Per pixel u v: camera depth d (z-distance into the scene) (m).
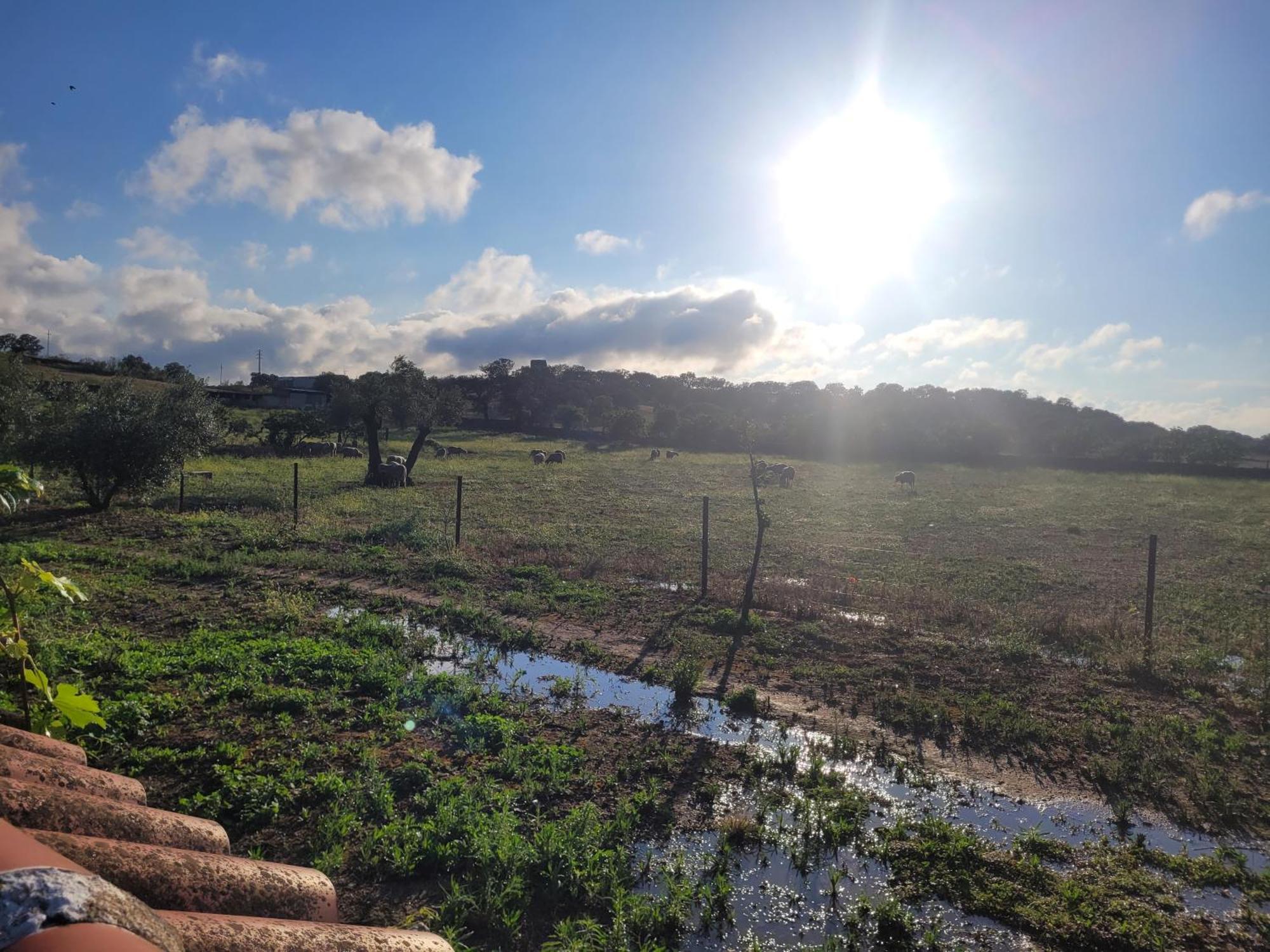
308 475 32.09
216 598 11.76
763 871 5.26
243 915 1.60
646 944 4.32
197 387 22.94
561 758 6.70
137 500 21.66
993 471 54.28
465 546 17.08
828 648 10.73
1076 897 4.99
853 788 6.56
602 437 74.06
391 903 4.58
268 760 6.32
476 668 9.30
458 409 32.97
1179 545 22.77
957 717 8.20
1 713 3.26
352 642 9.97
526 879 4.82
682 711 8.30
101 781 2.05
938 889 5.10
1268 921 4.82
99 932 0.82
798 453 66.06
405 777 6.08
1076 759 7.31
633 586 13.96
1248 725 8.28
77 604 10.77
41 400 22.84
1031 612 13.11
